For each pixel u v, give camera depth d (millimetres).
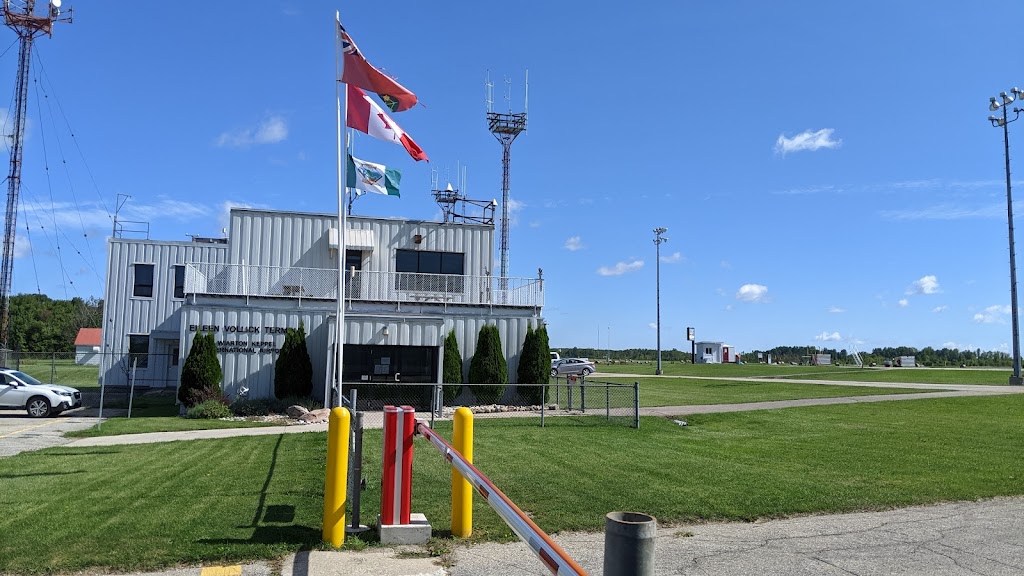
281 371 22469
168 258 32531
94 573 5625
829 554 6461
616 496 8844
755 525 7609
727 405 23875
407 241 27547
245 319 22875
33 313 90625
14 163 38875
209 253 32938
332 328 22297
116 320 31781
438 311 24781
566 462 11711
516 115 42219
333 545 6410
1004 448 13844
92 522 7094
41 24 38531
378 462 11703
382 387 23453
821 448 13805
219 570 5715
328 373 21906
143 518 7285
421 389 23750
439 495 8797
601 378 44812
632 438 15406
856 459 12297
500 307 25219
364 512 7883
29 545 6242
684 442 14773
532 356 24375
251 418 20234
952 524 7637
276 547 6270
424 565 5938
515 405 24125
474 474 4930
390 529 6559
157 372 31906
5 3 37594
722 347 88500
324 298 23781
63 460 12047
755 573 5891
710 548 6664
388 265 27297
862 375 47656
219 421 19406
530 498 8680
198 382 21516
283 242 26344
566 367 50188
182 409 21719
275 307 23172
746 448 13797
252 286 24203
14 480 9836
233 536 6570
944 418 20000
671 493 9070
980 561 6246
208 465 11273
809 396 27953
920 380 40688
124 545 6242
